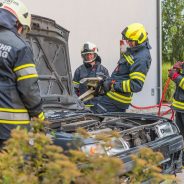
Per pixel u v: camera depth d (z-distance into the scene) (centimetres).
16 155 266
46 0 965
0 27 390
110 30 1089
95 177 241
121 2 1106
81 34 1034
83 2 1034
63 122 457
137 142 452
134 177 285
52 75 541
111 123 497
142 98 1165
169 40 1560
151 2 1167
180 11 1574
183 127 696
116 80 661
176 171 505
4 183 266
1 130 386
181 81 663
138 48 640
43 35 523
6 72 383
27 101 387
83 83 662
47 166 253
